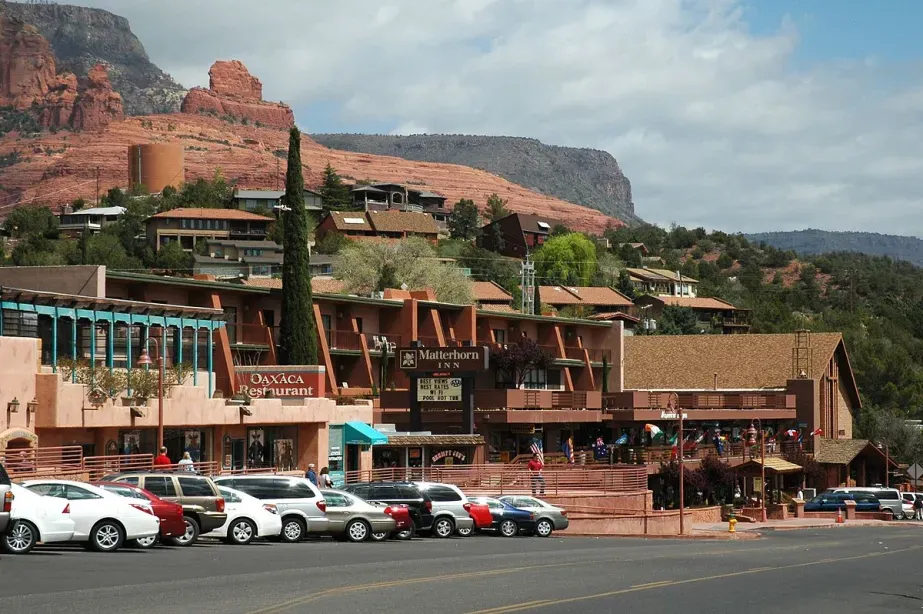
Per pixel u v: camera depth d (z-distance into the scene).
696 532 59.75
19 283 55.09
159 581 24.27
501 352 77.94
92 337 47.06
